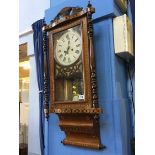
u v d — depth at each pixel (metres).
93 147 0.98
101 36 1.06
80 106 0.93
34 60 1.68
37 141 1.59
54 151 1.17
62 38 1.07
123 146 0.96
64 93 1.04
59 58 1.07
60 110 1.00
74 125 0.99
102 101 1.01
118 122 0.96
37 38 1.55
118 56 1.09
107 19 1.05
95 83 0.90
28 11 1.81
